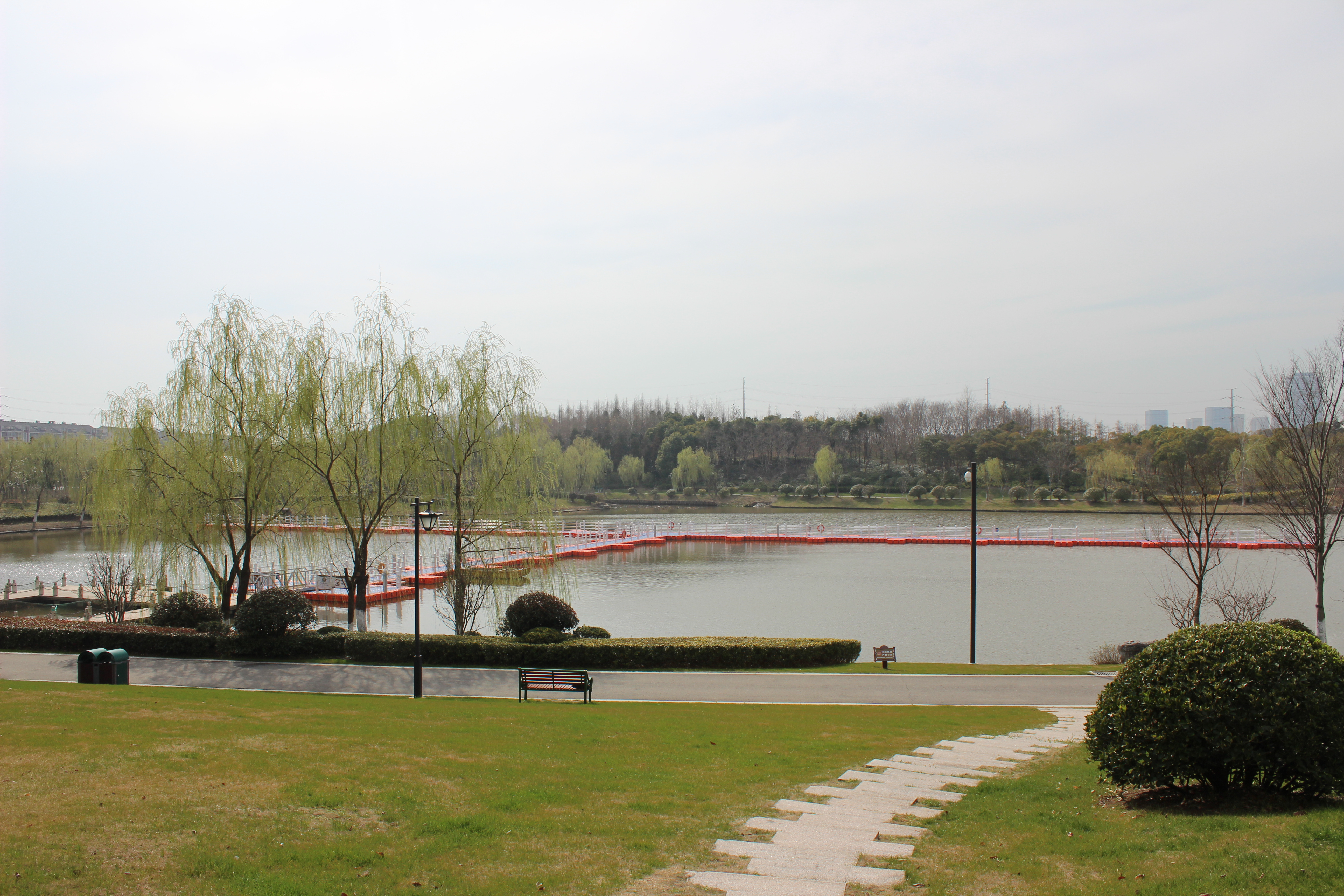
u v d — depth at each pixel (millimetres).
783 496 110312
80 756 10133
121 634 23281
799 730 14523
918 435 123625
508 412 28578
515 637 23641
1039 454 108750
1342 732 7840
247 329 26500
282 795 8758
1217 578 44250
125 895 6156
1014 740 13844
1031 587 42438
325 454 27078
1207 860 6301
